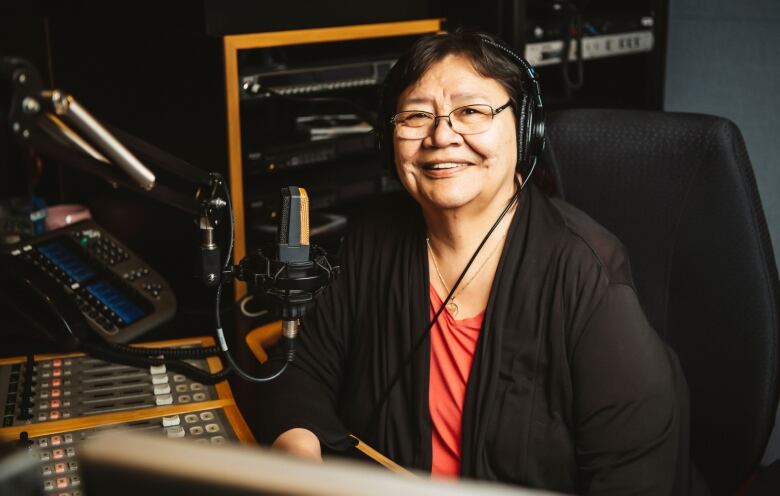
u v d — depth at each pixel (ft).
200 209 3.29
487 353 4.02
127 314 4.81
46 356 4.42
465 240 4.11
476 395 4.02
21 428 3.76
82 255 4.96
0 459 1.80
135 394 4.13
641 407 3.82
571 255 3.97
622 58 7.18
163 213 5.41
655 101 7.12
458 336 4.16
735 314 4.50
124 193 5.65
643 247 4.66
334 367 4.53
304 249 3.22
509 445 3.98
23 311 4.52
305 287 3.22
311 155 5.42
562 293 3.94
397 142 4.07
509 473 4.01
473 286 4.15
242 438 3.80
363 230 4.54
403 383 4.23
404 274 4.27
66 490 3.34
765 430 4.55
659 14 6.97
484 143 3.87
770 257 4.51
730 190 4.44
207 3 4.82
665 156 4.58
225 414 3.98
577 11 6.34
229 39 4.86
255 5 5.01
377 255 4.43
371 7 5.55
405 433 4.20
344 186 5.70
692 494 4.36
